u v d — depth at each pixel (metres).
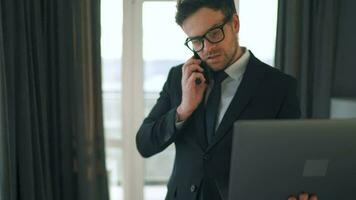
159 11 2.60
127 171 2.77
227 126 0.99
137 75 2.67
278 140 0.77
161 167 2.86
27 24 2.29
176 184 1.11
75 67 2.42
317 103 2.34
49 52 2.42
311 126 0.77
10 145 2.28
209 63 1.02
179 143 1.11
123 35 2.62
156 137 1.07
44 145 2.41
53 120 2.46
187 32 1.01
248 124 0.76
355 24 2.37
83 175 2.49
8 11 2.22
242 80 1.03
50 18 2.38
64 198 2.53
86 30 2.43
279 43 2.34
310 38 2.34
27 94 2.30
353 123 0.77
